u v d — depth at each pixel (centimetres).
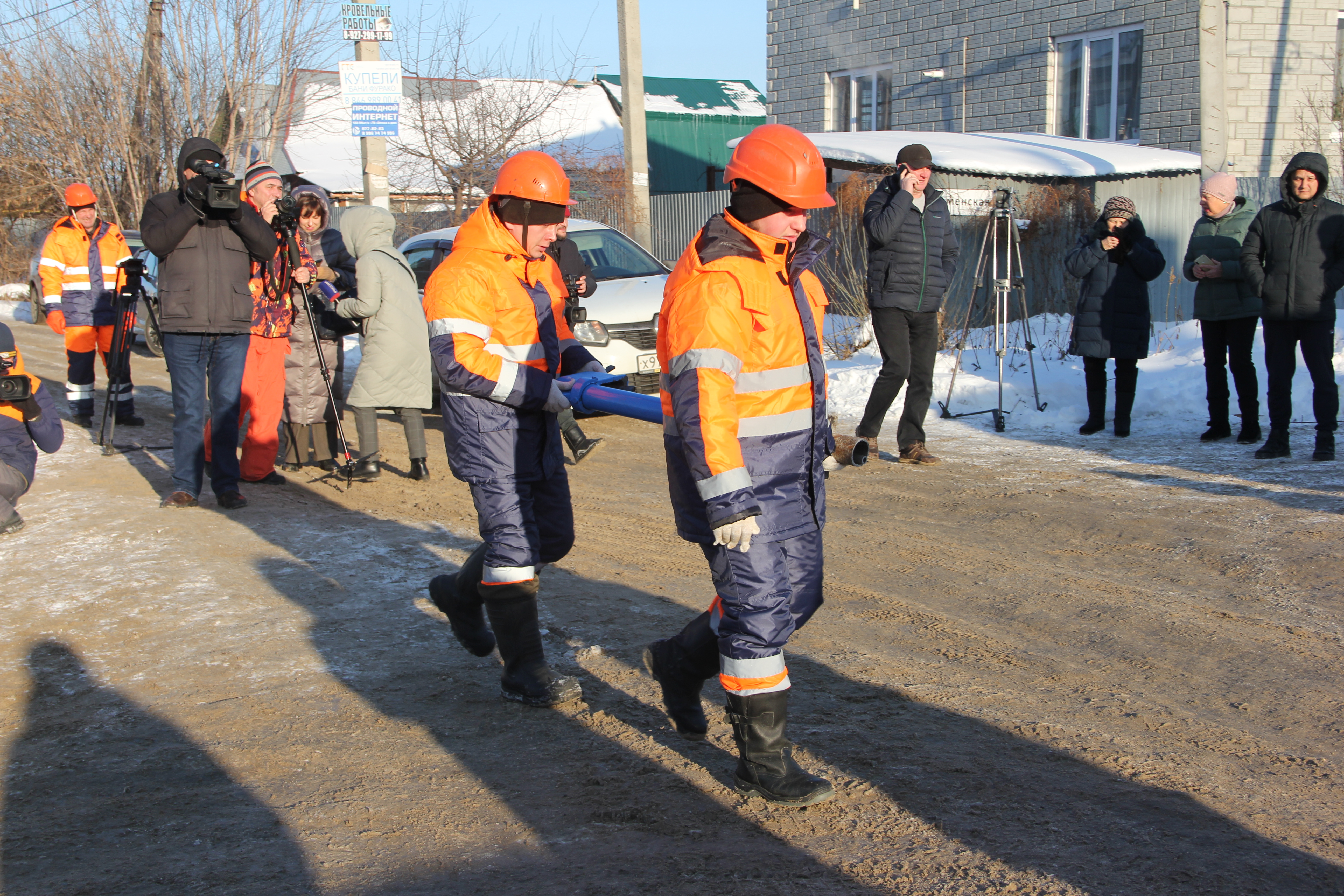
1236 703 365
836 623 448
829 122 2058
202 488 703
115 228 949
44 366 1306
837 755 327
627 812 295
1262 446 775
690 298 277
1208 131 1140
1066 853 269
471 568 388
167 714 367
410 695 381
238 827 290
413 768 325
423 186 2167
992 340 1193
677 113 2830
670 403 298
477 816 295
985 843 275
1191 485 670
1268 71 1559
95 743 346
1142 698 370
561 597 484
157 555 549
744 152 279
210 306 621
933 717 354
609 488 716
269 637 438
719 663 322
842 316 1355
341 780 317
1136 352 816
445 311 345
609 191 1892
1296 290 705
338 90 2528
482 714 364
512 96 2088
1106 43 1664
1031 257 1388
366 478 730
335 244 752
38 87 2148
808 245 289
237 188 604
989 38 1791
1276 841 275
